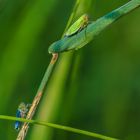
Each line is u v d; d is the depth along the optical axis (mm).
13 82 449
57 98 385
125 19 555
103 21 350
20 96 512
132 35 558
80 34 352
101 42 569
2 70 439
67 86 386
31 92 522
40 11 423
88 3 363
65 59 382
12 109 490
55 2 441
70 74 384
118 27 559
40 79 514
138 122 585
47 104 385
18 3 420
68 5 454
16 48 428
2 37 424
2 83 448
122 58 575
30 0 422
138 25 555
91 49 572
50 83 383
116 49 571
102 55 580
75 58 382
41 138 390
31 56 447
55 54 356
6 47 427
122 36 562
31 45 430
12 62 436
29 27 422
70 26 354
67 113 425
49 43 474
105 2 472
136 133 584
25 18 421
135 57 571
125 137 577
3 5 415
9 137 529
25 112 373
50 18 435
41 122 358
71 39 352
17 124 372
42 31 429
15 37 424
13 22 421
